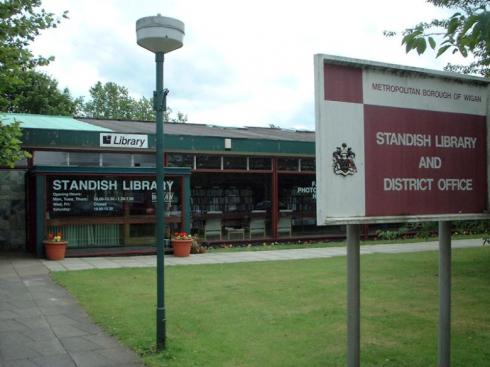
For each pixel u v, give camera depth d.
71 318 7.37
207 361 5.51
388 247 16.91
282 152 18.39
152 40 5.95
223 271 11.59
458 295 8.91
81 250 14.37
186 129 20.17
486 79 4.27
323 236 19.41
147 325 6.89
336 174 3.60
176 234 15.21
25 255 14.55
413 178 3.94
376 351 5.88
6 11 8.04
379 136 3.80
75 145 15.16
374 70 3.80
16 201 16.16
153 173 15.05
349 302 3.78
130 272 11.38
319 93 3.54
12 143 8.02
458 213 4.15
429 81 4.06
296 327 6.83
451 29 3.76
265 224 18.59
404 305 8.12
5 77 8.16
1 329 6.80
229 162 17.91
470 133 4.25
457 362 5.52
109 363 5.53
